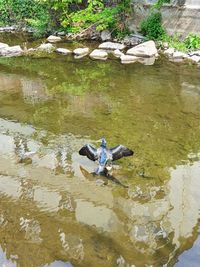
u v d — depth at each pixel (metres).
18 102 11.30
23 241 5.90
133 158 8.11
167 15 16.66
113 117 10.16
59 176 7.58
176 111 10.47
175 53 15.47
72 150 8.50
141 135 9.12
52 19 19.42
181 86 12.38
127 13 17.53
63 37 18.64
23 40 18.59
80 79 13.32
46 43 17.75
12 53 16.61
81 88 12.43
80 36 18.45
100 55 15.75
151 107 10.78
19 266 5.41
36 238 5.96
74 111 10.60
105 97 11.62
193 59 14.93
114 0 18.12
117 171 7.66
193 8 15.88
